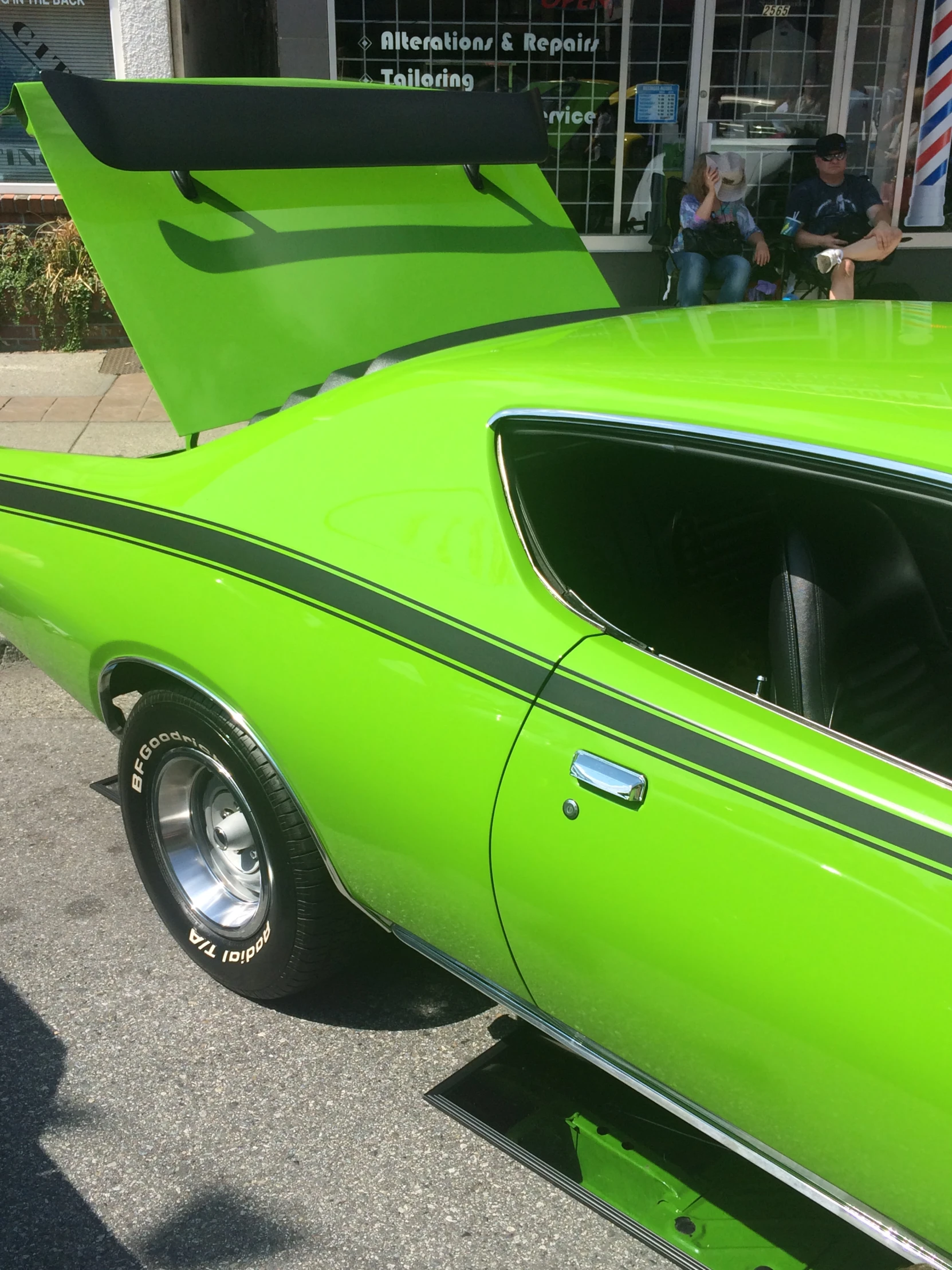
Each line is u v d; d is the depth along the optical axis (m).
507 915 2.04
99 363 8.59
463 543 2.10
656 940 1.79
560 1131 2.38
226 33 9.39
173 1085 2.57
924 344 2.09
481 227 3.38
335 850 2.36
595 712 1.88
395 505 2.19
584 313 2.79
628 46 9.27
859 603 2.04
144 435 6.74
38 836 3.49
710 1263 2.08
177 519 2.48
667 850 1.76
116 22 8.59
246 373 2.83
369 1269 2.14
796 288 8.53
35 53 8.80
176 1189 2.31
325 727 2.23
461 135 3.26
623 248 9.79
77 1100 2.53
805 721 1.74
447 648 2.06
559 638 1.96
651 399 1.93
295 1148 2.40
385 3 9.05
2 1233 2.22
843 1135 1.66
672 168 9.62
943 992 1.51
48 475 2.81
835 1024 1.60
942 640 2.24
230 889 2.81
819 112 9.54
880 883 1.57
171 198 2.80
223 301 2.82
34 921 3.11
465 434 2.14
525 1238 2.20
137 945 3.02
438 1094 2.49
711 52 9.30
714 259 8.37
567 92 9.36
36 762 3.92
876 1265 2.05
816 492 2.15
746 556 2.40
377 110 3.08
